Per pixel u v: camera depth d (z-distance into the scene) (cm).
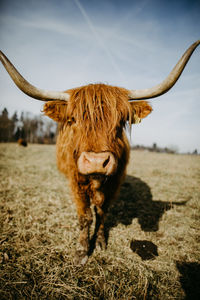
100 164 169
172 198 454
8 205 371
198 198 450
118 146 208
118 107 204
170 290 199
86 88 210
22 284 196
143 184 570
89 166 172
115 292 194
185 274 221
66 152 272
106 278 211
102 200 245
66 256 243
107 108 195
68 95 223
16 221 315
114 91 214
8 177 572
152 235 298
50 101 211
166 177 661
